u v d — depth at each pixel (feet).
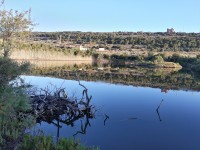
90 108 63.05
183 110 72.79
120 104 77.10
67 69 188.85
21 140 35.53
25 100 36.45
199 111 71.67
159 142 45.98
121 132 51.49
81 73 165.17
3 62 32.83
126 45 432.66
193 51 363.35
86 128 53.83
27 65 34.81
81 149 33.94
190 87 121.90
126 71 198.29
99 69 202.90
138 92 100.32
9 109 34.30
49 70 175.01
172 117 64.80
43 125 54.85
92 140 46.14
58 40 454.81
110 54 323.16
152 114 66.85
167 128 55.31
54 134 48.42
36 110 56.39
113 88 107.45
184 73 202.28
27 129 40.96
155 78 157.89
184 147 43.86
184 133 52.31
